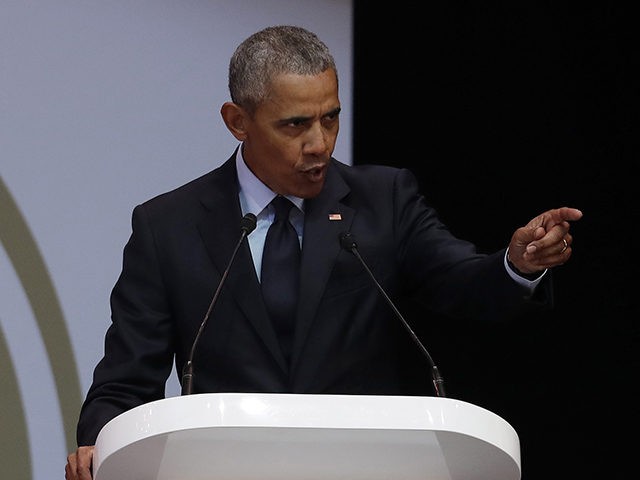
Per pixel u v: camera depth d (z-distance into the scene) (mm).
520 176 15062
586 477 14969
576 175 15062
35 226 12828
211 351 9273
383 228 9680
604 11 15180
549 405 15070
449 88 15078
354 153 14820
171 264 9539
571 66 15156
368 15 15000
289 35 9211
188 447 6668
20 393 12469
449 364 15078
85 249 12984
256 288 9266
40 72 13180
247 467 6883
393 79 14969
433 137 15000
